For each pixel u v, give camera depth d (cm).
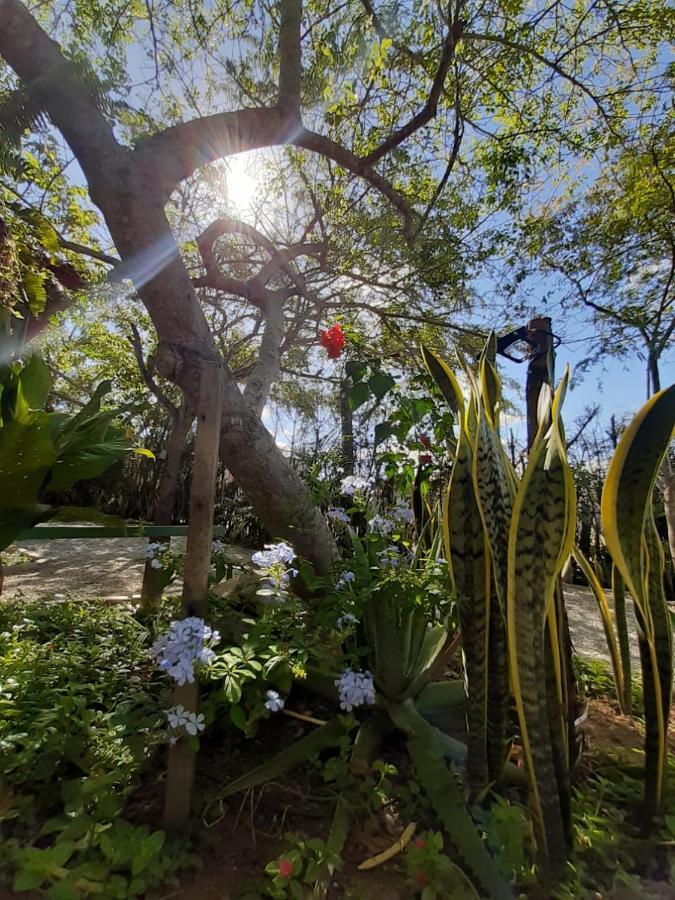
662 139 339
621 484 94
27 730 120
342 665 144
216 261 337
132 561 415
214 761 126
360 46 284
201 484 110
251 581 182
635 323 388
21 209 249
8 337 184
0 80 191
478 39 265
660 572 104
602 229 396
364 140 348
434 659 146
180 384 172
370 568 161
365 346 365
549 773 87
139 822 104
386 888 92
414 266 391
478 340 408
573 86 321
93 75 162
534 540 86
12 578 347
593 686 191
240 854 98
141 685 153
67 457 178
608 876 96
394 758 131
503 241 409
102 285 300
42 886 88
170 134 186
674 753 143
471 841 96
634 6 276
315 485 208
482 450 97
